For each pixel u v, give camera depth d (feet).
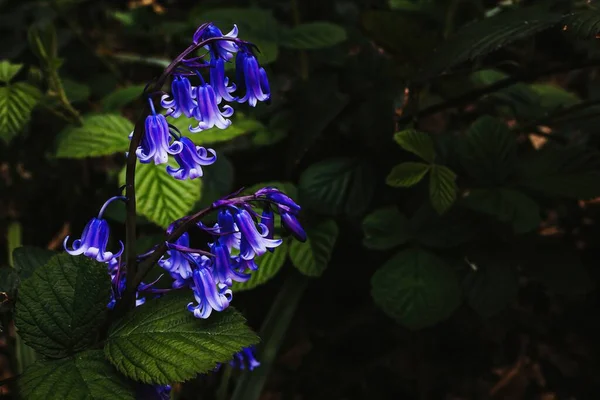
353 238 2.37
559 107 2.35
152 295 2.03
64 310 1.65
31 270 1.83
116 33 3.22
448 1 2.50
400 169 2.02
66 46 2.82
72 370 1.62
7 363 2.36
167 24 2.64
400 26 2.37
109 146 2.08
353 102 2.35
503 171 2.19
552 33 2.72
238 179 2.43
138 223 2.23
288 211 1.65
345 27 2.69
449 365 2.41
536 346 2.44
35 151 2.72
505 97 2.46
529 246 2.21
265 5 2.92
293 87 2.35
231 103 2.32
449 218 2.19
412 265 2.12
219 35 1.61
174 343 1.63
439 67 2.07
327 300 2.44
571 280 2.19
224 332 1.64
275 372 2.42
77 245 1.67
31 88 2.15
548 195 2.26
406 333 2.43
